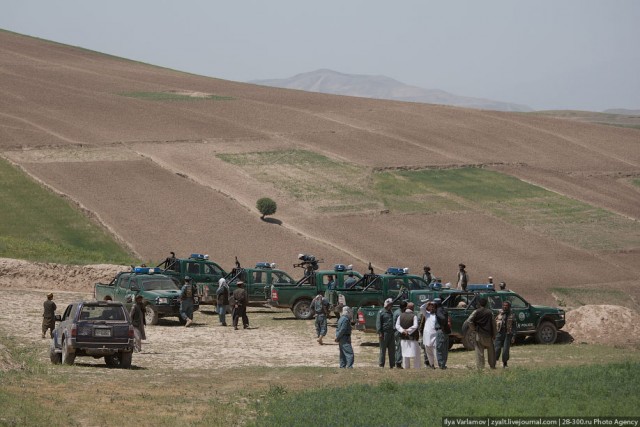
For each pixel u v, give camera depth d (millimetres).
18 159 110875
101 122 139000
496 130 161750
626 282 89625
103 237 86375
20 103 148125
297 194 109750
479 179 126375
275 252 87000
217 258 83562
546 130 166125
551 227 107188
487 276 87000
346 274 54688
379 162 130125
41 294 60688
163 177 109938
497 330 33625
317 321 43719
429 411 22422
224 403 25562
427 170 128125
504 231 103688
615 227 110438
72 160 113438
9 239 79750
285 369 33500
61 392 26438
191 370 33625
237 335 46969
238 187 110250
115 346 33125
